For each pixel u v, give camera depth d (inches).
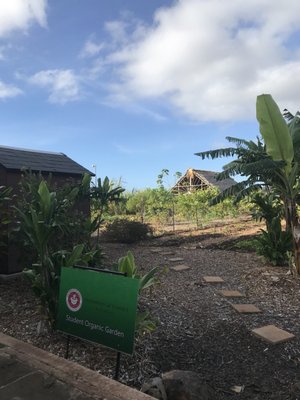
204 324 206.7
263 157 299.7
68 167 382.6
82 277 143.4
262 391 143.3
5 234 277.7
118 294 134.1
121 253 442.9
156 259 398.9
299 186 298.5
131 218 775.7
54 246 250.2
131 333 130.0
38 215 187.5
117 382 130.1
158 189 952.3
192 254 422.3
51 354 151.2
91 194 327.6
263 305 239.1
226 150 319.6
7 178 317.7
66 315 146.7
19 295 256.4
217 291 270.4
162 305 236.2
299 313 222.2
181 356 170.2
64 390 126.6
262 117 281.7
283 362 164.9
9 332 192.9
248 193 324.5
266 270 316.8
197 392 132.2
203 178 1363.2
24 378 134.9
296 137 304.2
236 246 443.2
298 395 139.5
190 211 754.2
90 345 174.1
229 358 168.9
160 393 130.3
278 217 347.3
